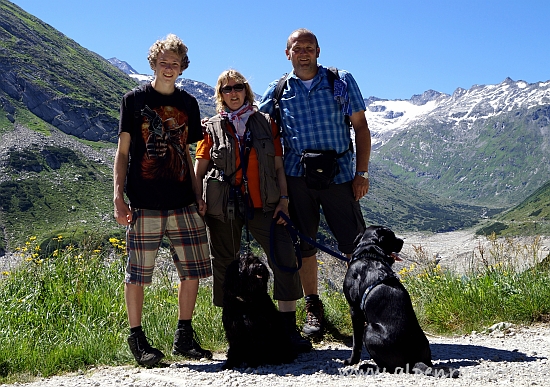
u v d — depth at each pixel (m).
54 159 153.38
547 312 7.63
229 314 5.24
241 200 5.83
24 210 124.19
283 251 5.92
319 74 6.39
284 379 4.69
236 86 5.96
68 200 134.12
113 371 5.32
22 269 7.62
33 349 5.68
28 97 180.00
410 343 4.62
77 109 183.25
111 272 7.98
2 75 181.62
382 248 5.36
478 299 7.94
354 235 6.37
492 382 4.34
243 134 5.93
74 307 6.89
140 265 5.44
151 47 5.46
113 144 181.50
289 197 6.43
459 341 6.71
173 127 5.48
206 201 5.92
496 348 6.08
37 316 6.54
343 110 6.27
